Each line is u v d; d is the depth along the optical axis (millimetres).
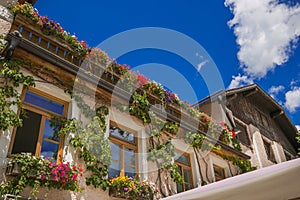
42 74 4734
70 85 5020
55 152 4418
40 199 3738
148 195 4984
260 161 10609
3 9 5039
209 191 2902
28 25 4914
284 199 2424
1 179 3506
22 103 4332
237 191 2693
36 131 4348
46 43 5129
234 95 11461
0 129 3734
